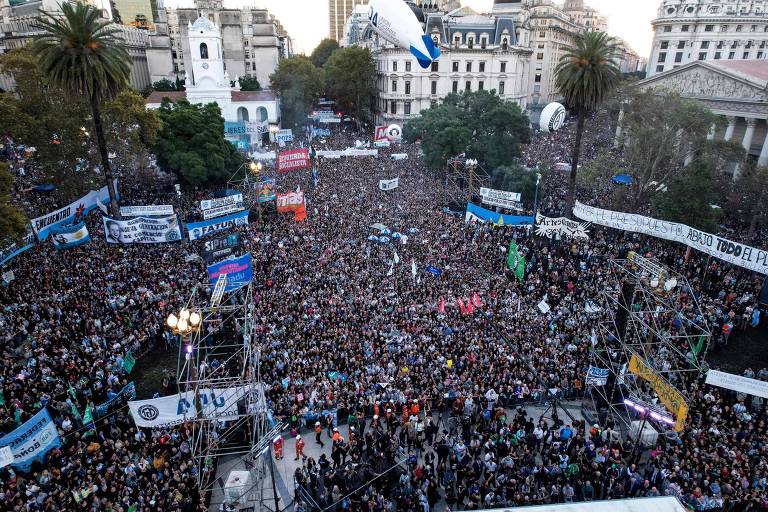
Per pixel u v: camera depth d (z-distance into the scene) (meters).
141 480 18.50
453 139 62.41
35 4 150.12
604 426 23.61
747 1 111.00
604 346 25.64
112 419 22.22
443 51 101.38
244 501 18.03
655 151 48.09
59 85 36.94
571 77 43.25
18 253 34.19
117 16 180.50
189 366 17.84
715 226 40.41
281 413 23.11
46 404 21.80
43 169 45.91
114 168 63.28
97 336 27.20
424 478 19.31
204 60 93.06
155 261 36.75
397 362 25.66
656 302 27.75
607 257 39.59
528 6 134.00
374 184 60.88
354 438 21.08
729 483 18.30
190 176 55.25
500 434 21.05
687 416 22.39
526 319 30.17
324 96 134.12
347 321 29.11
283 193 49.81
